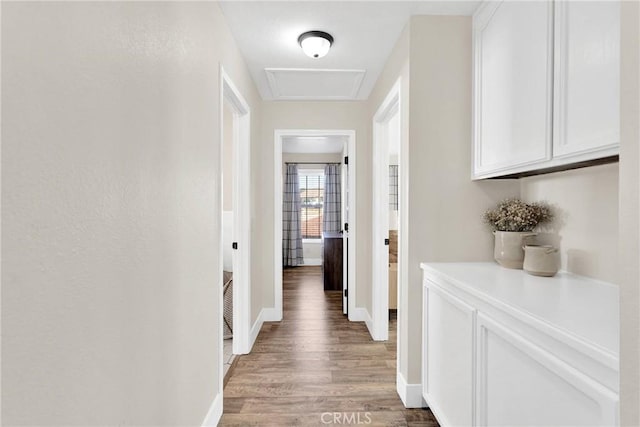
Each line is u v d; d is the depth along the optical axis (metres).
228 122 3.70
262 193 3.46
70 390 0.76
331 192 6.85
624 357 0.61
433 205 1.97
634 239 0.58
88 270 0.81
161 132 1.19
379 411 1.95
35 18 0.66
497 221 1.86
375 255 3.02
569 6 1.23
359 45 2.33
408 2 1.85
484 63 1.83
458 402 1.50
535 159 1.40
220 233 1.91
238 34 2.20
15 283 0.63
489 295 1.23
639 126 0.57
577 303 1.12
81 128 0.78
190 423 1.49
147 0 1.08
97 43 0.83
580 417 0.84
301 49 2.39
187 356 1.45
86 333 0.81
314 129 3.45
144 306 1.08
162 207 1.20
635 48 0.58
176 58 1.32
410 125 1.96
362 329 3.28
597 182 1.41
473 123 1.94
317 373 2.40
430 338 1.84
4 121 0.60
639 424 0.58
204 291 1.66
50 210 0.70
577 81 1.19
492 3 1.73
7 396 0.62
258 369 2.46
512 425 1.12
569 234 1.58
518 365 1.09
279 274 3.52
